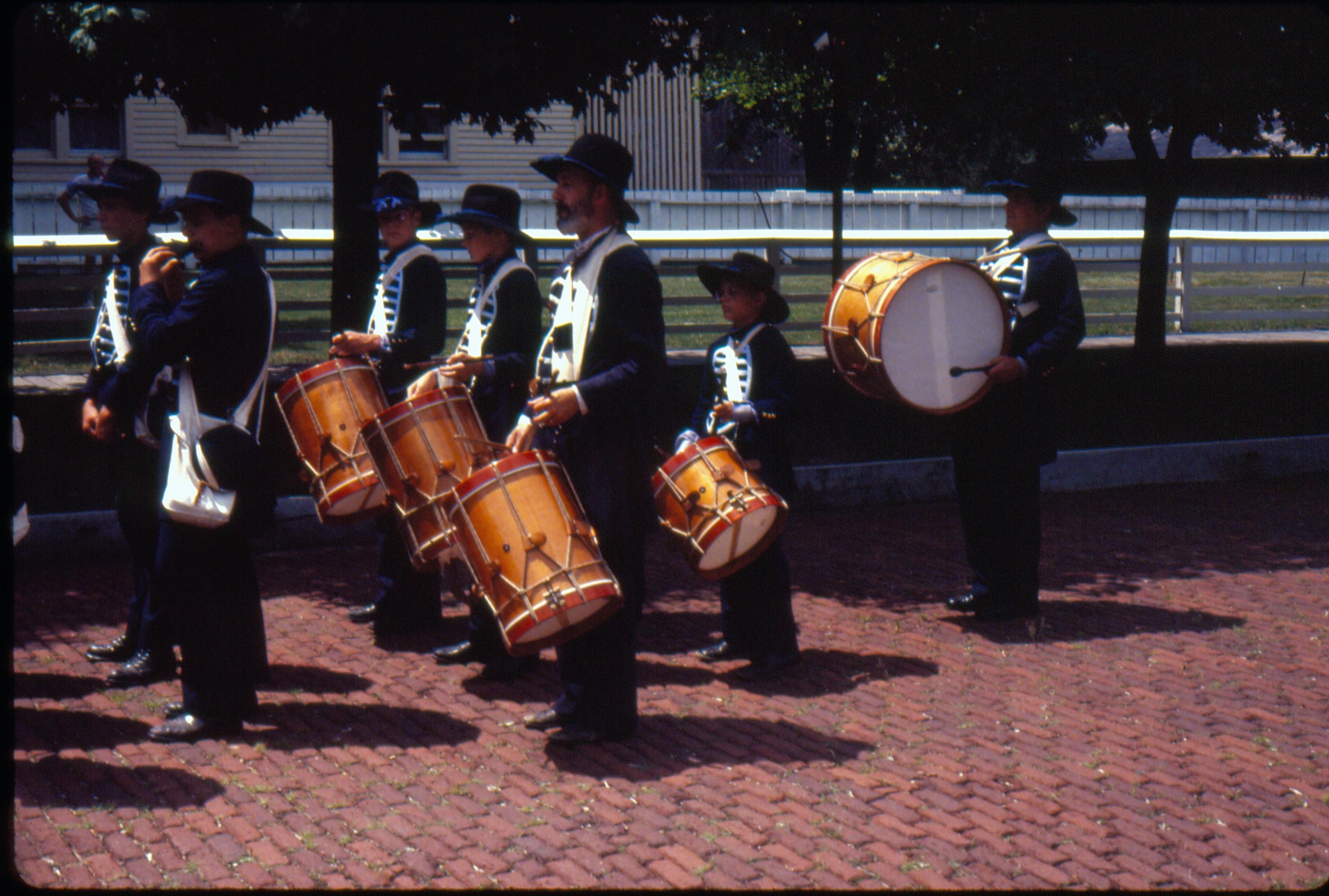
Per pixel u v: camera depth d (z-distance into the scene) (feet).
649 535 28.58
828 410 37.83
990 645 20.86
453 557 15.51
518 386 19.22
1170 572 25.62
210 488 15.57
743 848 13.61
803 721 17.40
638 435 15.83
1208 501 32.35
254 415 16.11
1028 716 17.72
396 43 19.95
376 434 15.78
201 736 16.30
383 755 15.90
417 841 13.60
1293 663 20.10
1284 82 34.04
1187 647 20.84
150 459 18.17
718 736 16.78
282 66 21.40
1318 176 96.73
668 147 84.07
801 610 22.82
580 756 15.99
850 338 20.63
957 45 28.40
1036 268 21.58
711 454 17.52
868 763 15.94
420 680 18.74
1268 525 29.73
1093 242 59.16
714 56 28.76
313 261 46.93
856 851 13.58
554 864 13.12
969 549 22.44
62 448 29.71
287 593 23.27
